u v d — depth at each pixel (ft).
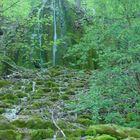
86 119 16.94
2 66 30.35
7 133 13.57
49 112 18.34
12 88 24.27
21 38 34.65
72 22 37.17
